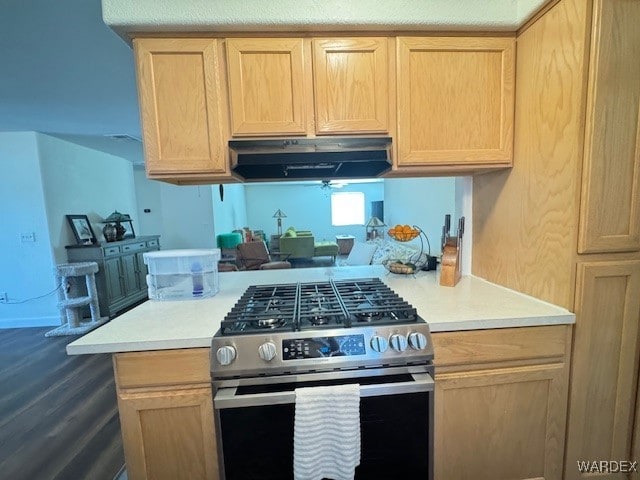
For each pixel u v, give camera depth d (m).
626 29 1.03
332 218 10.23
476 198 1.67
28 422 1.98
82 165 4.30
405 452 1.11
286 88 1.25
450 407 1.14
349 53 1.25
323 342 1.04
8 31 1.67
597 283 1.12
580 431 1.19
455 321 1.10
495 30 1.28
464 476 1.18
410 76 1.27
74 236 4.02
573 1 1.04
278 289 1.49
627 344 1.17
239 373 1.02
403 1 1.21
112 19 1.14
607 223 1.10
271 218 10.15
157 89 1.23
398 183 3.58
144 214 6.93
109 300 4.01
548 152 1.18
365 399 1.07
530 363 1.15
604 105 1.04
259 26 1.20
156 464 1.08
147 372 1.04
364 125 1.27
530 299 1.29
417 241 2.65
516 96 1.31
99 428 1.91
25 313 3.75
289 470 1.07
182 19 1.16
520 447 1.19
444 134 1.31
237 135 1.25
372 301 1.26
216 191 6.44
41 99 2.65
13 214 3.62
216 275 1.58
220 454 1.06
